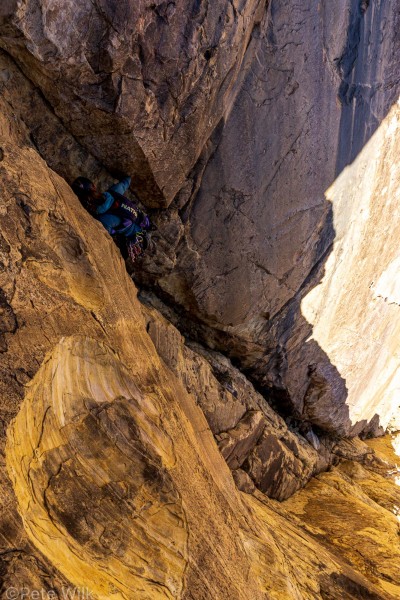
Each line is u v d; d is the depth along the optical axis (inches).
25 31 138.2
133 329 163.2
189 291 270.1
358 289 377.4
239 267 277.4
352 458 455.5
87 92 161.6
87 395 122.4
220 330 307.4
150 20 158.4
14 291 116.1
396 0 288.5
